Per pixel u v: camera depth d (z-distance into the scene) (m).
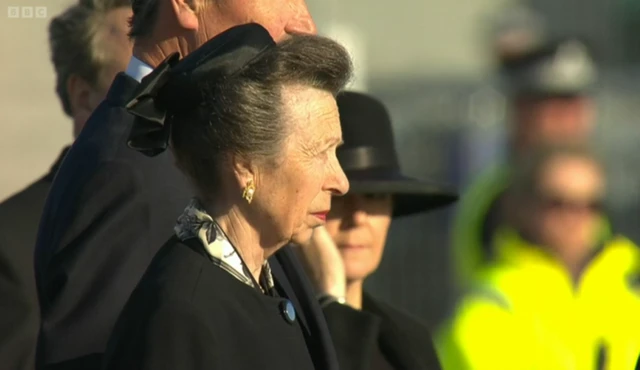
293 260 12.14
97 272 11.86
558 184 19.55
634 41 53.34
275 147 10.79
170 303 10.41
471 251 20.58
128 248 11.93
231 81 10.76
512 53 33.31
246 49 10.84
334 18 41.91
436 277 33.31
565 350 19.14
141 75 12.88
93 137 12.51
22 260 14.50
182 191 12.38
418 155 35.62
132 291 11.70
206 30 12.73
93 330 11.70
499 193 20.33
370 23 52.06
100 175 12.13
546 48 27.08
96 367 11.64
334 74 10.98
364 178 14.99
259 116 10.72
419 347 14.66
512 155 22.70
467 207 20.61
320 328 11.81
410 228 33.69
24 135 21.97
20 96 21.70
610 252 19.75
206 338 10.33
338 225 15.09
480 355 19.00
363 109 15.36
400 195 15.62
